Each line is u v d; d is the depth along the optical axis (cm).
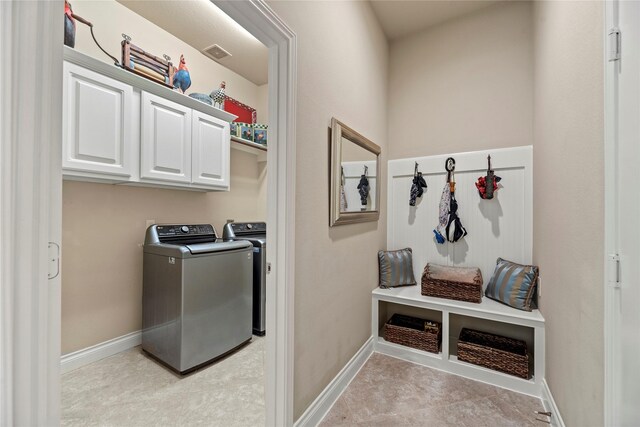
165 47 249
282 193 126
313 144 148
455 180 244
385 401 169
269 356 128
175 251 199
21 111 49
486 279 230
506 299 200
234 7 103
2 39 47
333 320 171
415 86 264
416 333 218
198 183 242
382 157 258
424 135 258
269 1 115
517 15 223
